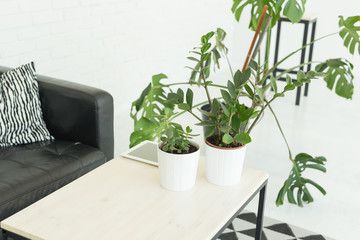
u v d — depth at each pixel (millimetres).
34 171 2062
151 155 2033
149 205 1658
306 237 2389
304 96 4715
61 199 1679
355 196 2838
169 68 4652
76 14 3465
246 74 1759
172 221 1570
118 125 3803
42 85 2449
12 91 2344
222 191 1771
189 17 4773
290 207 2674
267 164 3213
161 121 2428
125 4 3879
